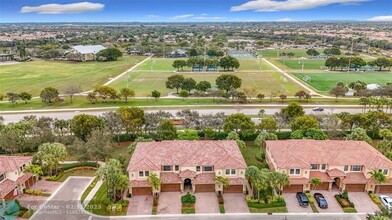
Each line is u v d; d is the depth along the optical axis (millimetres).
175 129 74875
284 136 79438
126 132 80188
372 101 95750
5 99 118500
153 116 81312
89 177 62438
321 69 187375
